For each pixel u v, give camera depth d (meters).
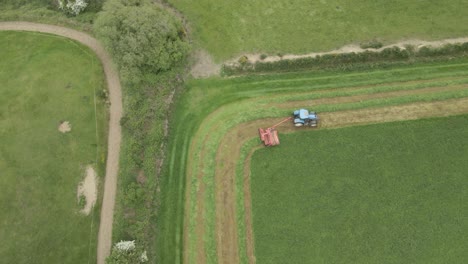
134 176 40.94
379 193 40.56
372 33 48.94
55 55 47.75
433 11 50.03
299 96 45.28
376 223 39.44
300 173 41.47
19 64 47.44
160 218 40.00
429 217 39.66
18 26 50.34
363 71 47.16
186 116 44.41
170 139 43.28
